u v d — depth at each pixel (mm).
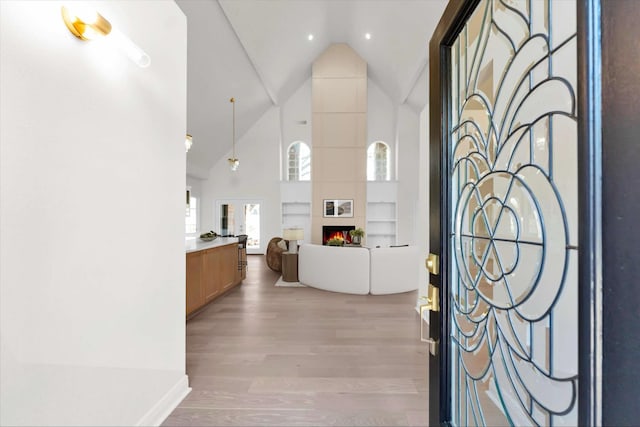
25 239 990
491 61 987
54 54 1084
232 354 2492
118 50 1394
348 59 7965
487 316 1014
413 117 8617
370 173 9148
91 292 1241
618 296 598
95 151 1264
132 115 1490
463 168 1156
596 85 594
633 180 605
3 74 929
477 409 1065
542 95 772
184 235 1978
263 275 5879
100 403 1285
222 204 9000
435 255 1260
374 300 4102
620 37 602
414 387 2020
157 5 1718
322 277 4688
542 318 774
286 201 8859
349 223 8023
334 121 8039
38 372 1029
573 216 680
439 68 1231
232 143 8766
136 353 1512
